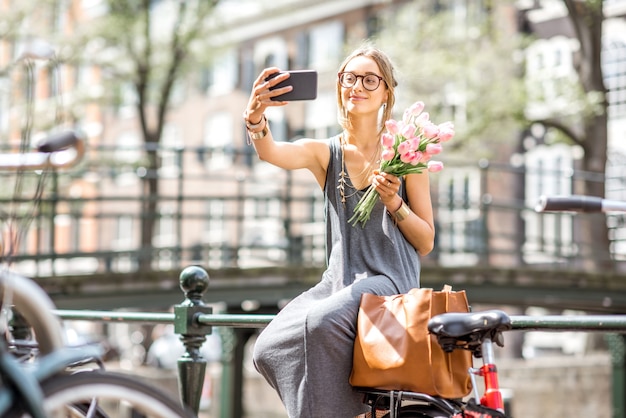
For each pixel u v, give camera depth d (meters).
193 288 3.97
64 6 18.27
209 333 3.99
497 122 17.39
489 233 14.99
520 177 24.59
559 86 17.75
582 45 18.83
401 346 2.81
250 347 20.66
